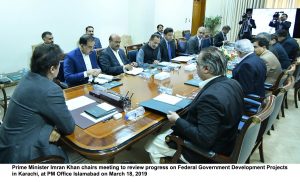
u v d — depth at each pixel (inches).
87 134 51.3
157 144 64.1
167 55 153.0
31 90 48.0
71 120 50.6
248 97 87.6
